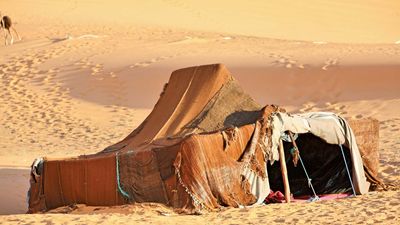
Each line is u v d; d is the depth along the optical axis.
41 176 24.97
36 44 63.28
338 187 27.70
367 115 42.50
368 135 27.19
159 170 23.72
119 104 47.78
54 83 52.28
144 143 25.80
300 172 28.41
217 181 23.66
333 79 47.50
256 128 24.80
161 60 53.66
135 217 21.69
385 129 39.34
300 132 25.59
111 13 81.69
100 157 24.41
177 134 25.41
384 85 46.22
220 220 21.61
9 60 58.06
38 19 78.19
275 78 48.22
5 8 83.06
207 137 23.81
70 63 55.72
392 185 27.44
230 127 24.50
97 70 53.28
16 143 41.47
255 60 51.75
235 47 57.78
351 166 27.17
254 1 92.62
